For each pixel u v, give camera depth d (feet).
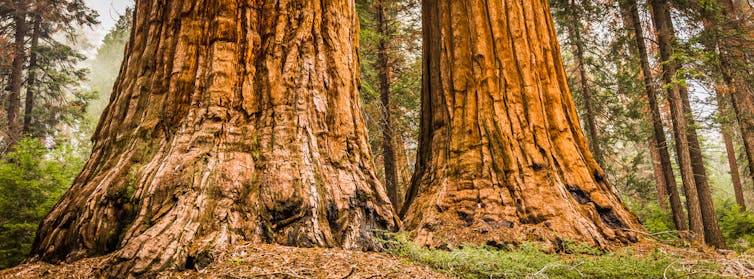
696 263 18.35
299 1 21.59
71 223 15.10
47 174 26.84
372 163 20.97
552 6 54.49
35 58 70.13
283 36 20.67
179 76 18.83
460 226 24.48
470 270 16.76
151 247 13.00
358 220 17.88
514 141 27.48
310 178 17.42
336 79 21.18
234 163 17.02
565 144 28.12
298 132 18.57
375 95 43.47
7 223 22.61
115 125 18.25
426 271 15.75
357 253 16.06
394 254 17.83
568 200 25.05
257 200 16.38
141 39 20.16
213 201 15.66
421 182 29.37
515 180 26.04
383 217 18.92
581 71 53.01
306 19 21.26
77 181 17.07
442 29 32.91
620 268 17.34
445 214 25.44
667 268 17.01
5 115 60.85
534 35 31.14
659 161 64.90
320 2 22.30
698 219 38.17
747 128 46.62
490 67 30.04
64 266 13.47
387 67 50.37
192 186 15.62
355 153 20.11
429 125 32.76
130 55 20.44
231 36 19.72
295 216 16.49
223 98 18.47
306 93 19.69
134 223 14.40
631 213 26.99
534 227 23.72
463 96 30.27
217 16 19.71
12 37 68.54
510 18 31.12
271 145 18.06
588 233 23.08
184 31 19.61
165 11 20.20
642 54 45.06
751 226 47.88
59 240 14.69
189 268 13.19
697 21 46.01
